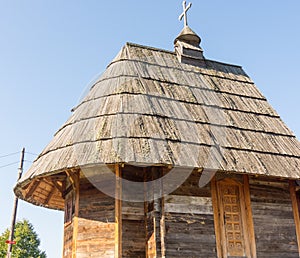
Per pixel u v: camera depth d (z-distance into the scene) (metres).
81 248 7.31
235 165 7.60
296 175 8.07
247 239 7.88
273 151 8.56
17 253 32.50
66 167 6.86
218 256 7.39
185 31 11.44
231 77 11.02
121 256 7.01
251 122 9.35
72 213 8.01
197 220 7.51
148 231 7.30
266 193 8.40
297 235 8.30
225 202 8.10
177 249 7.11
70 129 8.05
